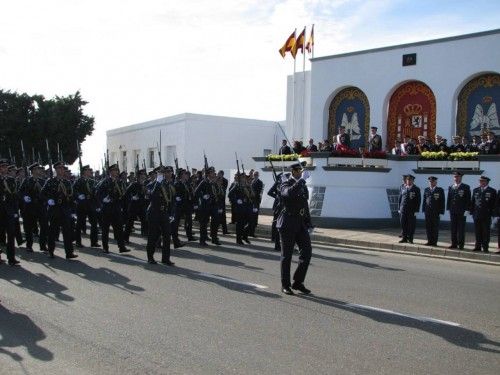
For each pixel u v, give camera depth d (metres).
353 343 6.08
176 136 31.47
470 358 5.64
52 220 11.97
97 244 14.33
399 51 22.44
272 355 5.64
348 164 19.16
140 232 17.83
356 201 19.03
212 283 9.27
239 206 14.98
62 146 37.03
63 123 36.75
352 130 24.27
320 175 19.42
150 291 8.59
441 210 14.39
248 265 11.20
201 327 6.62
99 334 6.34
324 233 17.19
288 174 9.01
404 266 11.64
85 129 37.91
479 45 20.48
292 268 11.05
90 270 10.49
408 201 14.88
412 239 14.99
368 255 13.38
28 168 15.36
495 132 20.61
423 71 21.88
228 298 8.16
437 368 5.33
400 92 23.00
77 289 8.72
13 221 11.06
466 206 13.89
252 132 32.31
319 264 11.62
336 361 5.48
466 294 8.78
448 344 6.10
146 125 34.94
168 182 12.03
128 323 6.78
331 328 6.66
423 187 19.25
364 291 8.84
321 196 19.34
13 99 36.62
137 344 5.97
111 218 13.01
